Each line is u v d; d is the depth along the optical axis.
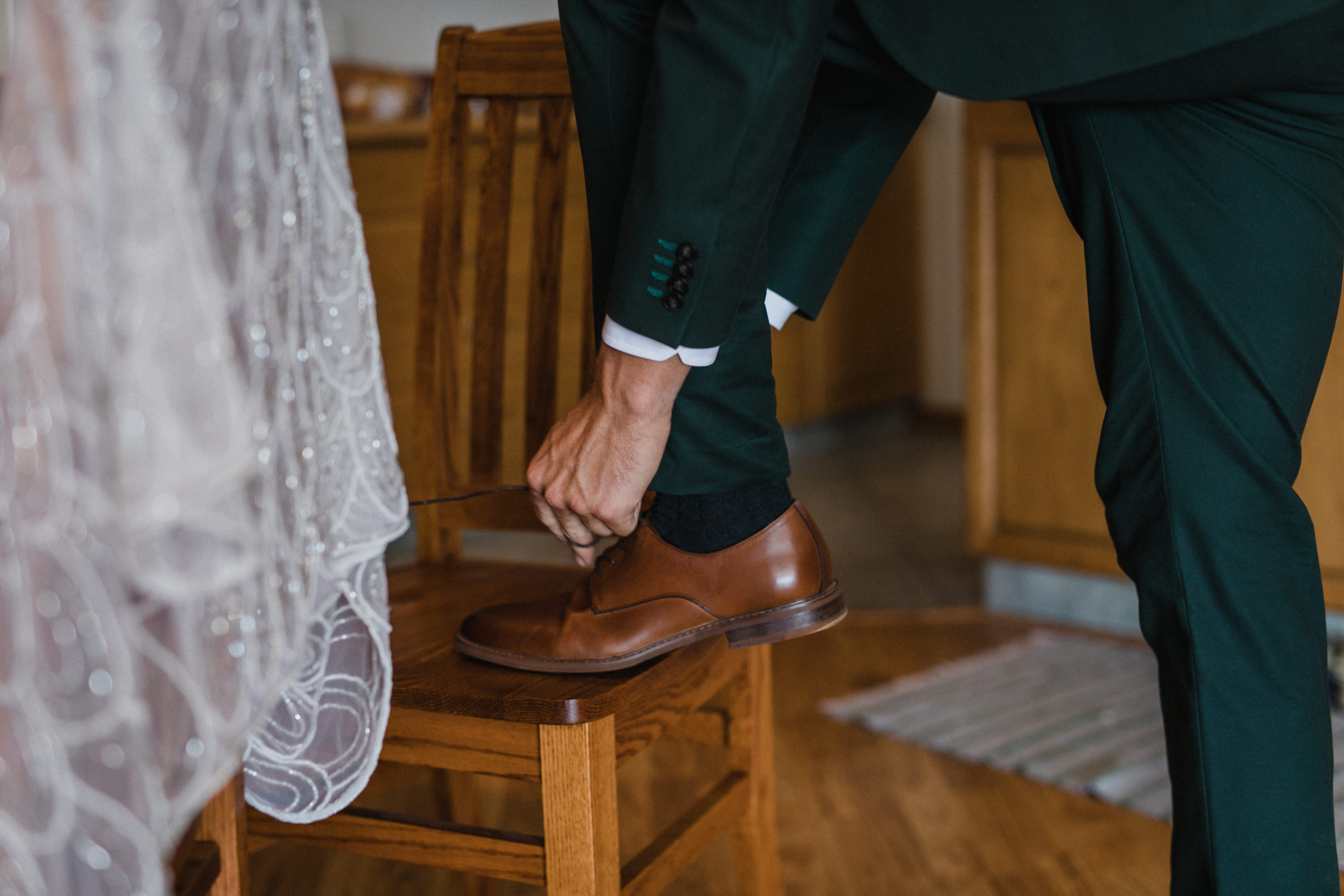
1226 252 0.80
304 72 0.59
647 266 0.72
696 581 0.85
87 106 0.42
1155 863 1.44
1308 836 0.80
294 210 0.57
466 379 2.54
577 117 0.83
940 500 3.69
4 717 0.44
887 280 4.84
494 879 1.35
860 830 1.54
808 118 0.97
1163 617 0.84
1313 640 0.82
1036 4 0.74
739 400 0.82
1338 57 0.73
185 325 0.44
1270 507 0.81
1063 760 1.74
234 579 0.46
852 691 2.09
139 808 0.44
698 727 1.11
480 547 3.04
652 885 0.90
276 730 0.71
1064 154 0.88
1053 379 2.38
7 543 0.44
